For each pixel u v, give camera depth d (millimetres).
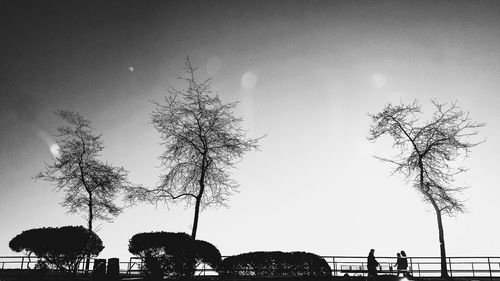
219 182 22859
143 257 18906
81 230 20156
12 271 20906
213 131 22797
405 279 19641
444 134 24250
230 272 19703
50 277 18859
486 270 21625
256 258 20062
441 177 24141
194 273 19109
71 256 19500
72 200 26734
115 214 27281
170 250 18875
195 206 21141
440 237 22641
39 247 19281
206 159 22453
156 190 22000
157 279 17734
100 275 14945
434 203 23219
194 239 19688
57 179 26875
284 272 19844
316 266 19969
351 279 19359
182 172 22750
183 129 23000
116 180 27375
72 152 27297
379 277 19734
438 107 24891
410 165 24438
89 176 27094
